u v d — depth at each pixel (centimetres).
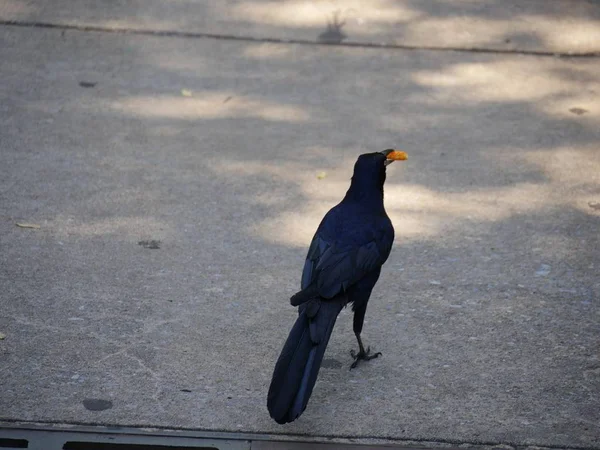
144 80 1427
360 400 770
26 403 743
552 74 1516
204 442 713
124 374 786
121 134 1259
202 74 1455
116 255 974
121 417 734
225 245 1007
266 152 1231
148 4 1684
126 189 1116
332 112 1356
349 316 896
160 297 902
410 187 1156
